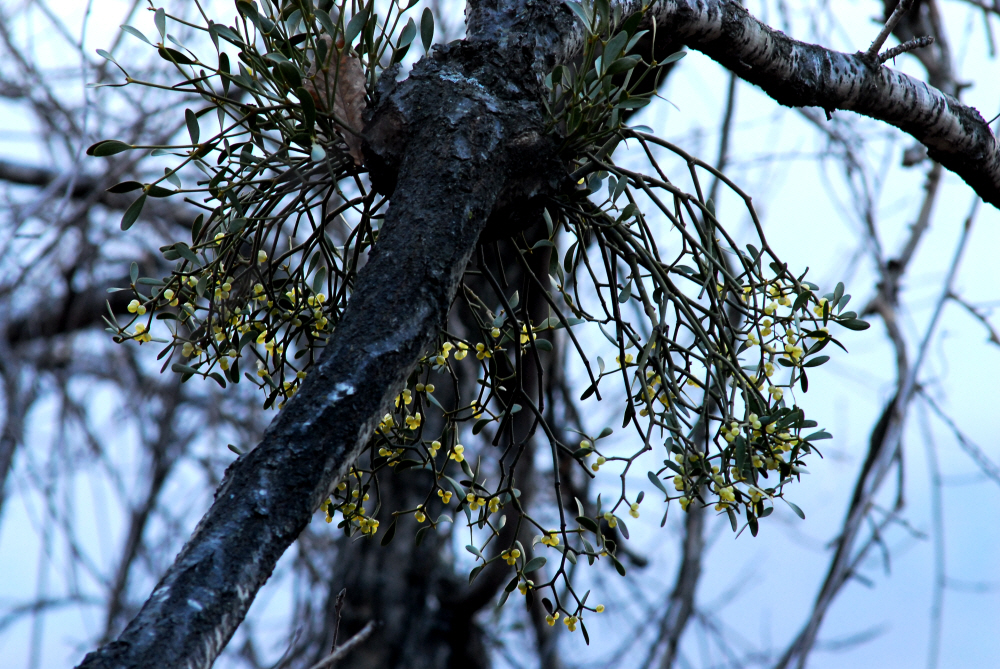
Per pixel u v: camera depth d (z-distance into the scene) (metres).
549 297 4.29
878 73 4.56
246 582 3.90
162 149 4.20
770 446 4.25
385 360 4.01
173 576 3.88
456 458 4.29
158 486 8.58
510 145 4.16
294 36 4.18
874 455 6.14
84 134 4.96
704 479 4.24
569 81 4.21
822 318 4.30
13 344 9.05
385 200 4.27
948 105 4.63
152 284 4.29
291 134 4.21
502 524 4.27
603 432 4.27
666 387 4.26
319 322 4.33
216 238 4.28
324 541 8.60
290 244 4.36
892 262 6.91
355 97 4.21
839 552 5.44
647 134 4.29
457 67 4.19
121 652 3.84
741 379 4.27
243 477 3.94
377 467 4.28
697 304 4.31
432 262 4.06
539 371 4.30
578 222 4.29
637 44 4.42
